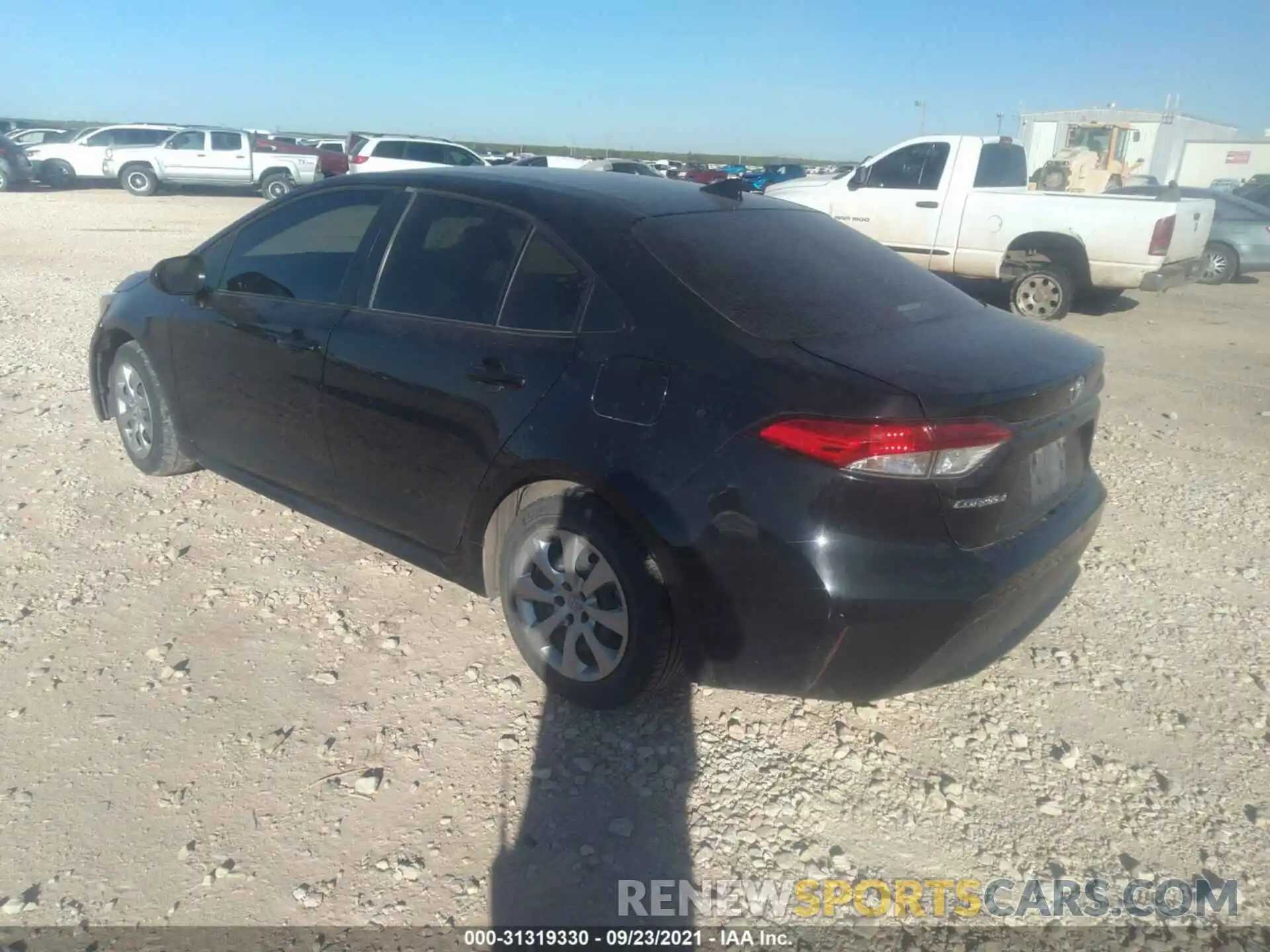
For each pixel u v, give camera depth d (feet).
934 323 10.77
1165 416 24.17
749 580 9.12
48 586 13.20
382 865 8.70
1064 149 60.90
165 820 9.12
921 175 39.65
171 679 11.26
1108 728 11.10
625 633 10.15
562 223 11.09
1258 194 64.85
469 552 11.62
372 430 12.21
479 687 11.33
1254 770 10.45
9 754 9.90
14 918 7.99
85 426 19.52
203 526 15.20
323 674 11.46
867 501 8.71
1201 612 13.88
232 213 70.08
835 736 10.71
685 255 10.59
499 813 9.37
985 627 9.34
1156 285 36.47
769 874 8.80
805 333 9.77
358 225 13.02
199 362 14.69
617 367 10.00
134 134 86.43
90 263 42.57
